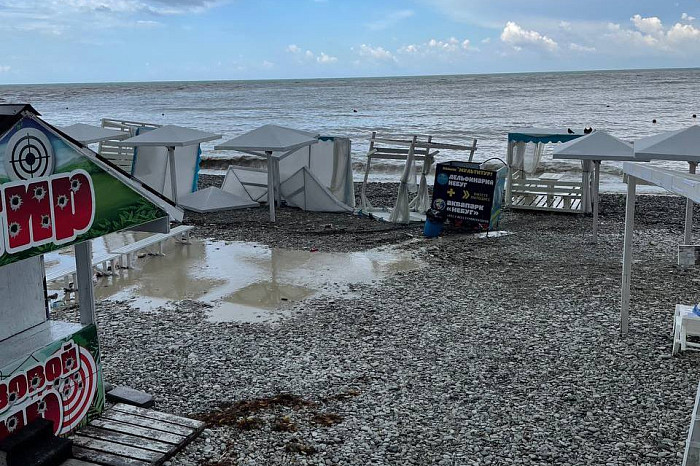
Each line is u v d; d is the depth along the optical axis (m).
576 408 6.48
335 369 7.55
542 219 17.41
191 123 68.50
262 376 7.38
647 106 77.38
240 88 196.00
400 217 16.81
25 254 4.76
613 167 29.91
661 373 7.29
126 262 13.07
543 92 119.75
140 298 10.66
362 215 17.92
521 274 11.78
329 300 10.41
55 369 5.47
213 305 10.24
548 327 8.88
